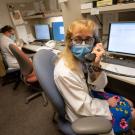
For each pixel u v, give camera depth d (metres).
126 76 1.09
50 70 0.92
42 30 2.96
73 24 0.87
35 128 1.70
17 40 3.11
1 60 2.66
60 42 2.57
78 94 0.83
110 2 1.29
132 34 1.32
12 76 2.89
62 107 0.88
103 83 1.12
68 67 0.84
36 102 2.17
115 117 0.95
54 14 2.48
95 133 0.70
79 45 0.87
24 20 3.19
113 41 1.48
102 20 1.78
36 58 0.90
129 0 1.18
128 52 1.39
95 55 0.97
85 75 1.00
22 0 3.15
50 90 0.82
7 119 1.90
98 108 0.87
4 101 2.30
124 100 1.10
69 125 0.93
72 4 1.63
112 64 1.30
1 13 3.08
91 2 1.45
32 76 1.95
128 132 1.10
